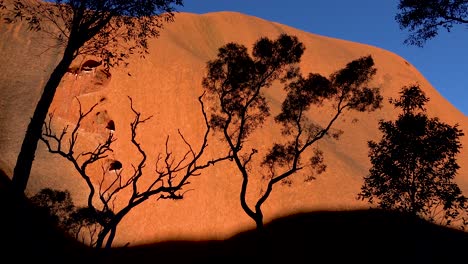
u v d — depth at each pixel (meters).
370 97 23.98
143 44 16.61
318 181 38.94
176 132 41.25
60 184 34.94
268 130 42.44
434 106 63.97
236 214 35.22
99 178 37.44
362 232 31.42
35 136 11.20
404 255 15.48
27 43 47.09
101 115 41.69
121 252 31.09
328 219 34.06
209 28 68.50
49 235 18.55
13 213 10.34
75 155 38.12
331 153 43.56
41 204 30.48
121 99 42.62
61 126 40.72
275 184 38.00
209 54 59.19
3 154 36.00
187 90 44.56
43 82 44.41
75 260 14.28
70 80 43.44
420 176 14.10
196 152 39.75
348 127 52.03
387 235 29.61
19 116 40.28
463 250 18.36
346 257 29.11
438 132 13.91
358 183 39.75
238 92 25.19
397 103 15.32
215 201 36.22
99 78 43.66
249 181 38.03
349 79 23.83
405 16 14.42
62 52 46.75
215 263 30.58
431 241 14.30
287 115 25.75
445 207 13.84
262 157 39.81
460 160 51.12
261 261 18.95
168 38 52.62
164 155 39.56
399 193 14.52
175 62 47.22
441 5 13.63
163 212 35.34
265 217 34.72
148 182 37.59
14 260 9.98
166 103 43.22
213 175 38.25
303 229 32.97
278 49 24.05
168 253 31.80
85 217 29.53
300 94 25.20
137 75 44.62
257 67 24.25
